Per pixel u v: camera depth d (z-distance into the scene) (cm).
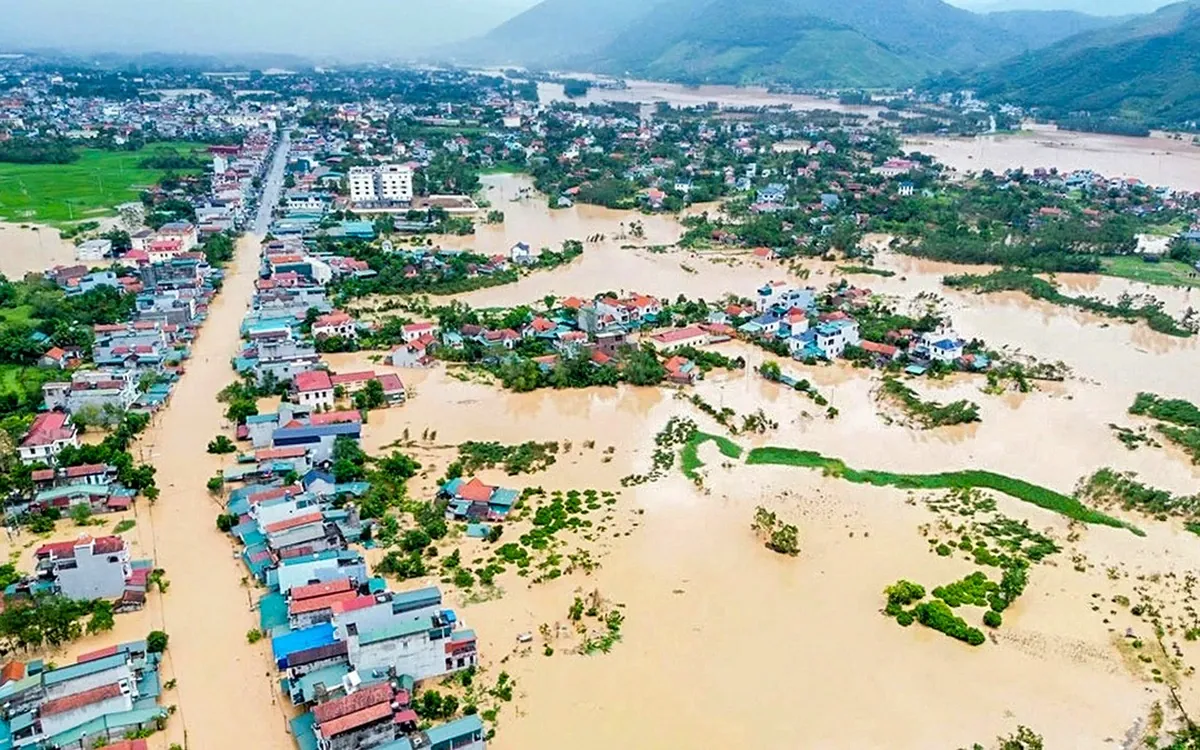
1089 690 7531
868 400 13975
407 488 10894
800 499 10788
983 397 14100
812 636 8188
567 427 12888
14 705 6831
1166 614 8550
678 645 8012
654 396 14125
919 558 9500
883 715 7194
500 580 8950
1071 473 11588
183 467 11344
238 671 7569
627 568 9219
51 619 7856
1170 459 12025
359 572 8644
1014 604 8694
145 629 8112
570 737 6869
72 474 10612
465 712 7106
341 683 7050
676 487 11056
